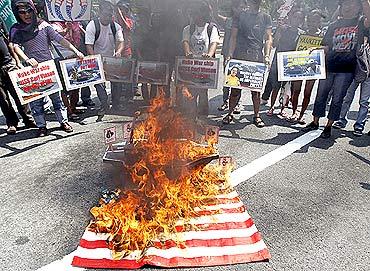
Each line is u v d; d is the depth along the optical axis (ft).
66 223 9.73
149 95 18.81
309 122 17.60
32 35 14.44
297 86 16.88
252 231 9.43
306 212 10.48
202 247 8.79
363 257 8.80
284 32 16.87
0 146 14.57
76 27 17.42
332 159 13.79
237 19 16.08
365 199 11.24
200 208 10.17
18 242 9.02
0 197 10.93
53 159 13.38
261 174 12.50
